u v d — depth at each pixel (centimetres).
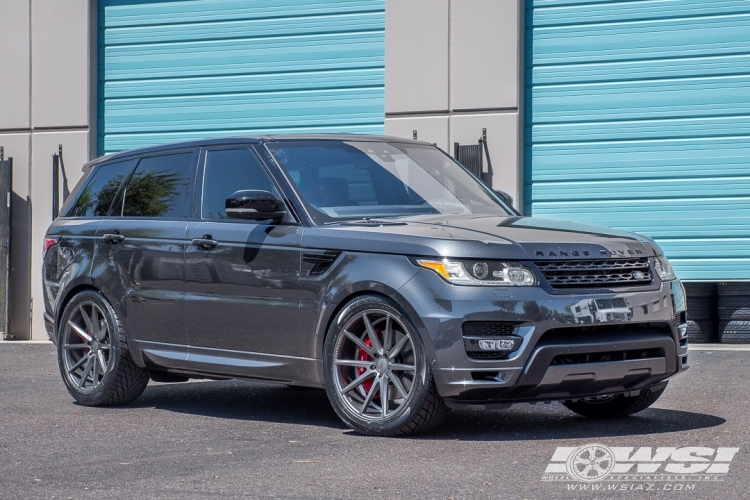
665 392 777
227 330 675
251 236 664
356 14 1294
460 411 699
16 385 880
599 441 574
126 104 1401
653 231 1188
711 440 569
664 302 604
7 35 1419
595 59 1202
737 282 1154
